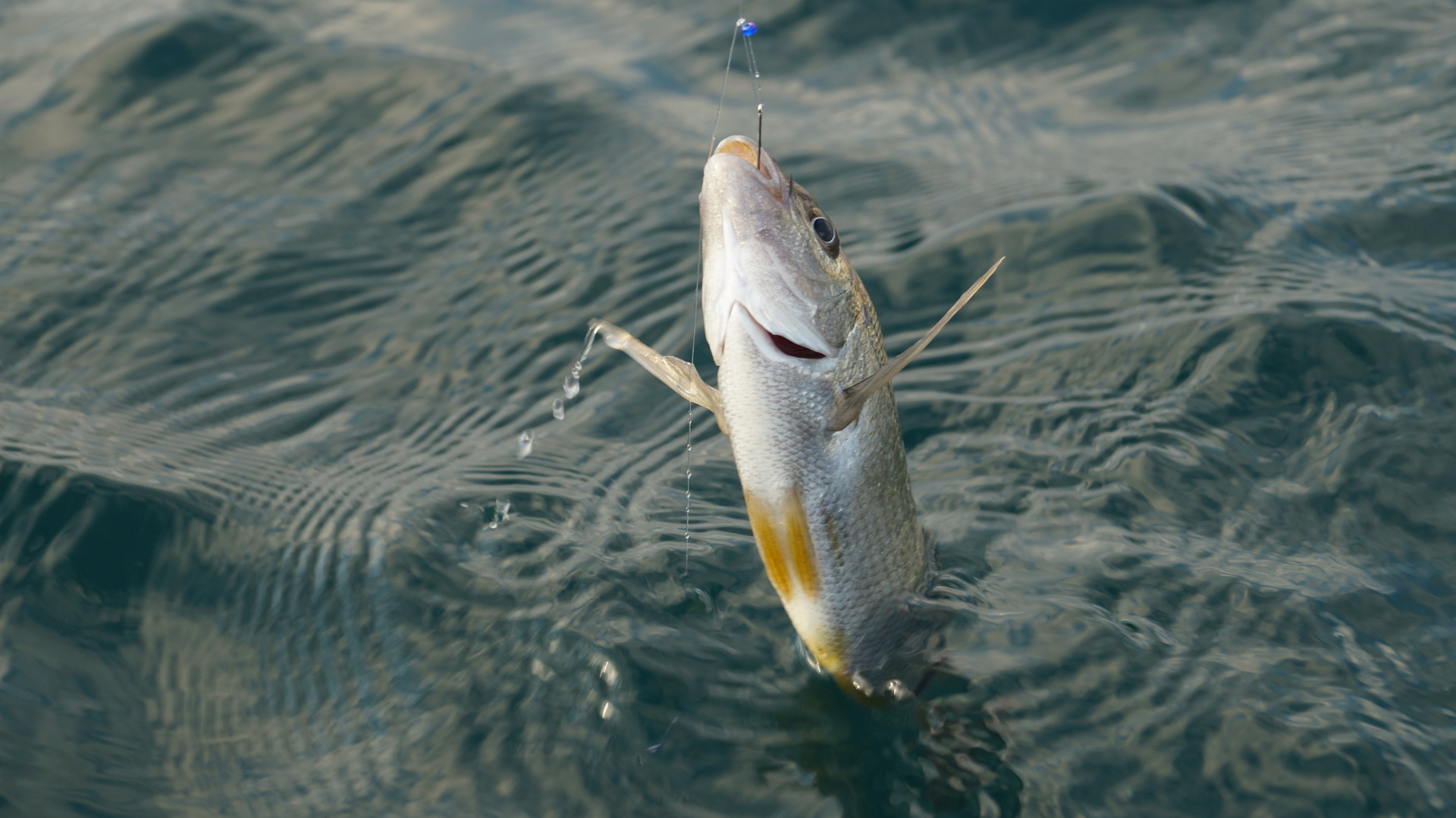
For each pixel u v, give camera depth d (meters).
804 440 0.62
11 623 0.68
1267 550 0.70
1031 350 0.80
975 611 0.68
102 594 0.70
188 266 0.87
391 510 0.74
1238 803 0.62
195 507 0.73
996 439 0.76
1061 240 0.86
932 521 0.72
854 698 0.65
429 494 0.74
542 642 0.68
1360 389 0.76
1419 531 0.70
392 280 0.87
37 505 0.72
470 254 0.88
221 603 0.70
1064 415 0.76
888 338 0.82
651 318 0.84
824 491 0.63
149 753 0.65
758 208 0.62
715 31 1.18
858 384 0.62
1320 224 0.85
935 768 0.63
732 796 0.63
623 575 0.70
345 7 1.19
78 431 0.77
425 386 0.81
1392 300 0.80
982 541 0.71
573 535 0.72
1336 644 0.66
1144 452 0.74
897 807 0.63
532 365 0.82
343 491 0.75
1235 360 0.78
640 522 0.73
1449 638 0.66
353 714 0.66
